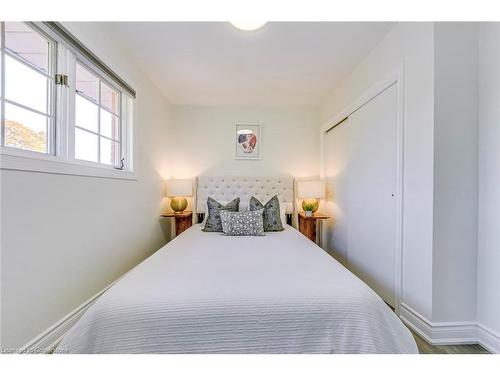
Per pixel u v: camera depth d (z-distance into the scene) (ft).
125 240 7.70
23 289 4.16
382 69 7.10
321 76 9.37
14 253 4.00
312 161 12.61
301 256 6.00
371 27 6.48
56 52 5.17
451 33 5.31
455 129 5.32
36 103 4.74
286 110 12.61
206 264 5.35
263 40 7.07
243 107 12.59
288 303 3.89
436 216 5.31
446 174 5.31
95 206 6.14
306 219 11.17
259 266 5.22
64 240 5.07
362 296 4.02
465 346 5.20
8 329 3.92
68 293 5.17
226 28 6.54
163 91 10.78
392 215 6.72
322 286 4.21
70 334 3.60
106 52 6.53
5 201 3.86
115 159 7.86
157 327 3.65
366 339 3.74
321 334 3.81
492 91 5.07
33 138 4.66
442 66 5.29
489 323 5.09
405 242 6.15
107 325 3.61
